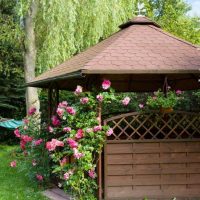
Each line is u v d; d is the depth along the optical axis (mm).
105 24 13773
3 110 19297
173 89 9688
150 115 6754
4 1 17328
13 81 18641
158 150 6727
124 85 10094
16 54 17906
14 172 10148
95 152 6656
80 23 13289
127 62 6492
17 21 14375
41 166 8258
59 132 7750
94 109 6691
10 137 18312
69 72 6660
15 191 7957
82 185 6555
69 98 12711
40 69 13359
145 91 10469
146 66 6414
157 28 7840
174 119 6832
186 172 6781
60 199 7156
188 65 6520
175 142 6777
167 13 20281
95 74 6461
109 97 6547
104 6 13344
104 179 6586
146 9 20547
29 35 13945
